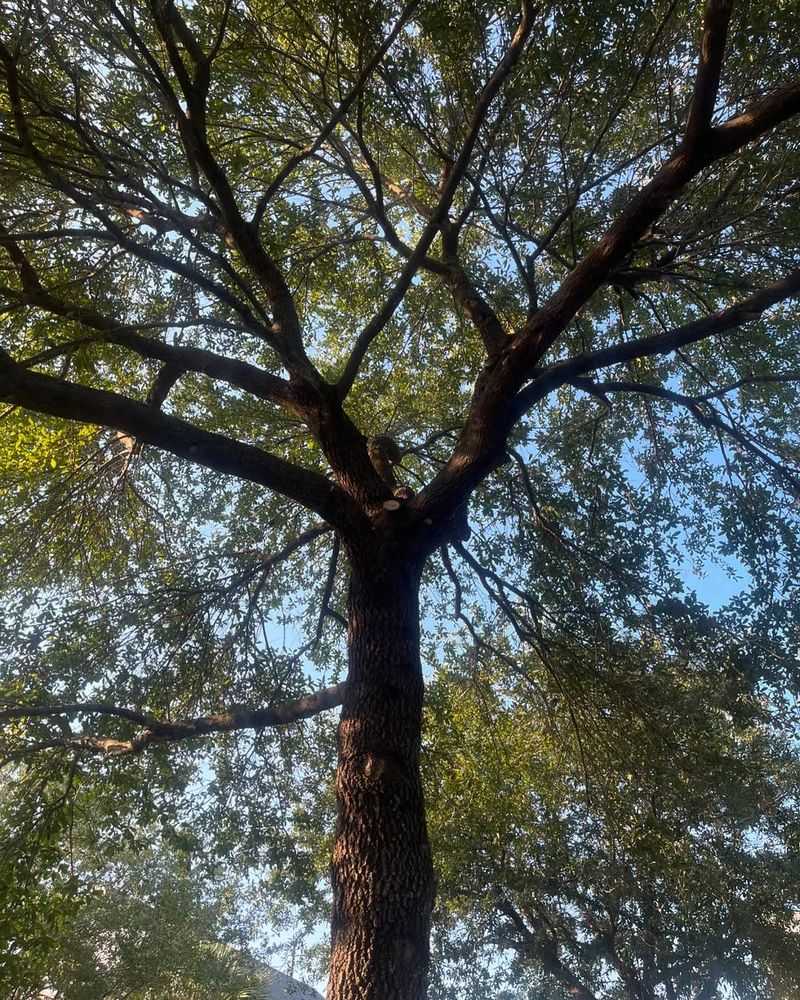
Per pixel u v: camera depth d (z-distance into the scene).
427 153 8.43
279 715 6.30
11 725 6.25
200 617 7.78
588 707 7.93
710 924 12.20
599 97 6.64
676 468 8.28
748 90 6.50
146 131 6.48
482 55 6.54
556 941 14.29
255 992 13.09
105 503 8.07
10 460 7.23
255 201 8.01
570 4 5.95
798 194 6.36
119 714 6.04
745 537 7.23
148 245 6.77
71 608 7.12
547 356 8.95
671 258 6.80
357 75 6.25
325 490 5.51
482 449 5.84
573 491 8.39
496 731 9.38
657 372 8.52
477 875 12.88
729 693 7.02
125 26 5.12
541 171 7.32
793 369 7.54
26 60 5.71
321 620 8.09
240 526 8.73
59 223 6.56
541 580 8.25
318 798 8.38
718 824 9.63
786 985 12.91
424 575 9.53
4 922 5.70
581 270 5.71
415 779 4.86
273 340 6.00
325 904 10.08
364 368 9.38
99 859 8.16
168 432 5.20
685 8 6.48
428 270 8.27
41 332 5.98
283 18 6.63
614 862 8.90
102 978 11.48
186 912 12.45
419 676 5.32
